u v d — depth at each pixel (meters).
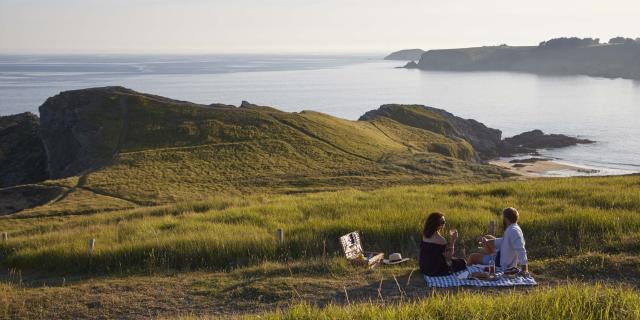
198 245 17.72
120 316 11.98
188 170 69.31
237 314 11.47
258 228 20.95
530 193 27.58
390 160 79.69
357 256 15.26
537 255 15.78
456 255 16.39
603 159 102.06
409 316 8.77
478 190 29.84
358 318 8.97
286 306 11.77
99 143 85.19
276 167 72.94
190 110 96.50
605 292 9.85
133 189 59.09
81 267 17.58
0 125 107.50
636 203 22.89
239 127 89.50
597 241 16.52
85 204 50.31
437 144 102.31
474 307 8.87
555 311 8.48
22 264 18.66
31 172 94.69
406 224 18.94
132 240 19.88
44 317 12.15
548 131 147.88
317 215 23.45
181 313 11.89
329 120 102.19
